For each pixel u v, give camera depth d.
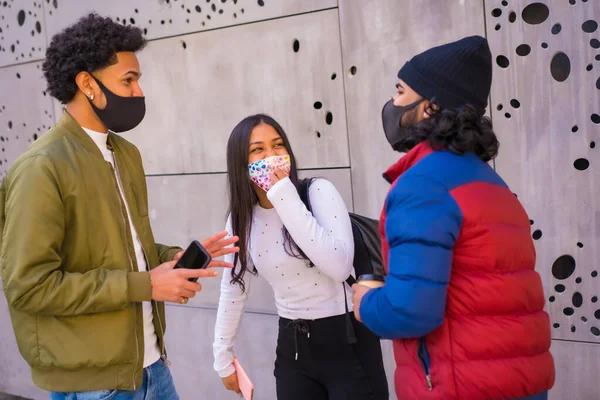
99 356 2.03
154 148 3.85
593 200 2.67
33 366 2.09
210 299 3.76
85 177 2.04
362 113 3.14
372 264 2.37
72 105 2.14
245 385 2.31
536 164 2.76
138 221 2.25
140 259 2.23
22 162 1.99
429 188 1.52
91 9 3.98
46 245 1.92
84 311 1.96
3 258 1.95
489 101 2.82
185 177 3.76
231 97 3.54
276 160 2.23
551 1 2.67
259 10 3.38
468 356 1.52
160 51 3.75
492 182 1.60
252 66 3.45
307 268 2.24
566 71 2.74
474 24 2.82
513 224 1.58
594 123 2.65
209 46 3.58
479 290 1.51
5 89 4.43
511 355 1.52
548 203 2.76
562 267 2.81
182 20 3.65
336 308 2.25
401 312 1.46
